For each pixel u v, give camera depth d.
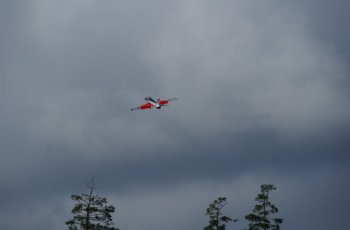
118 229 68.00
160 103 76.56
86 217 67.00
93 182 68.31
